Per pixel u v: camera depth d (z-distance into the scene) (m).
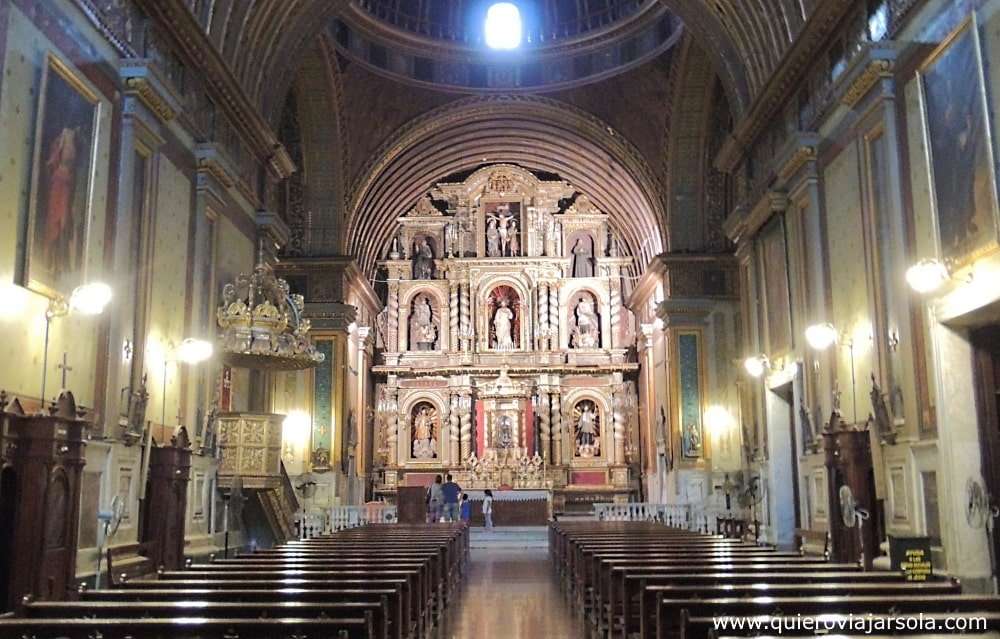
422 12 27.33
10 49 8.89
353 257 26.75
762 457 17.55
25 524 8.55
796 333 15.34
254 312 14.88
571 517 30.73
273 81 18.33
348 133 26.75
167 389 13.25
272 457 15.57
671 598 7.06
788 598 6.67
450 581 13.95
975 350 10.63
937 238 10.49
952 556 10.28
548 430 33.41
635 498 32.84
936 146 10.53
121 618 6.29
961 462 10.38
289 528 16.34
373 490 32.69
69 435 9.25
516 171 35.19
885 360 11.91
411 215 35.44
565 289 34.91
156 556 12.20
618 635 9.35
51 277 9.74
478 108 28.19
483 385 33.62
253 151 17.78
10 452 8.52
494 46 28.12
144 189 12.30
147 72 11.62
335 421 25.77
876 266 12.06
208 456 14.70
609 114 27.61
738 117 18.64
